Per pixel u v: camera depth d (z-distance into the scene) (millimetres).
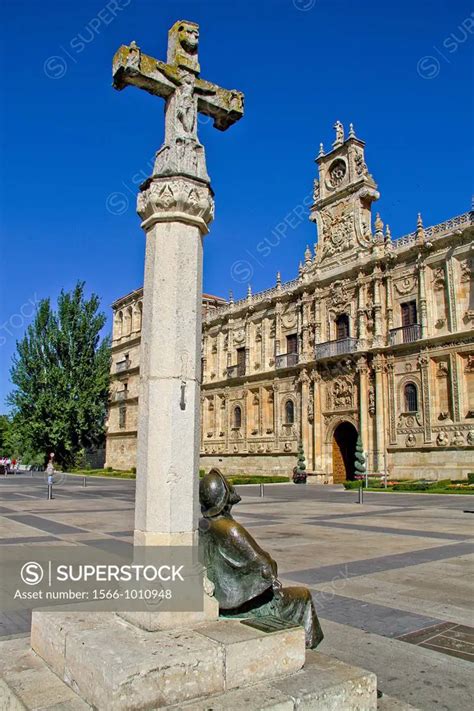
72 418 70500
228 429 63656
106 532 16531
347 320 50875
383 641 6906
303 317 55188
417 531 17203
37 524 18719
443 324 42688
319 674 4812
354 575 10570
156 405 5617
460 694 5438
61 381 69438
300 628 5023
